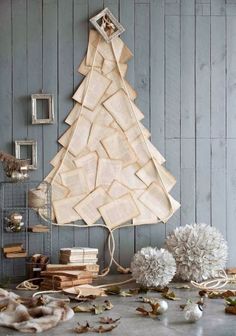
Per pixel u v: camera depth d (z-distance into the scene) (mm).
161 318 4105
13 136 5277
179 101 5449
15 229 5094
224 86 5492
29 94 5289
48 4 5305
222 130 5496
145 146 5414
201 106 5473
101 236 5359
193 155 5469
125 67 5387
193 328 3908
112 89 5379
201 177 5480
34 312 4090
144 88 5418
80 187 5324
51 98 5273
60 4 5309
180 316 4141
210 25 5473
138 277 4816
